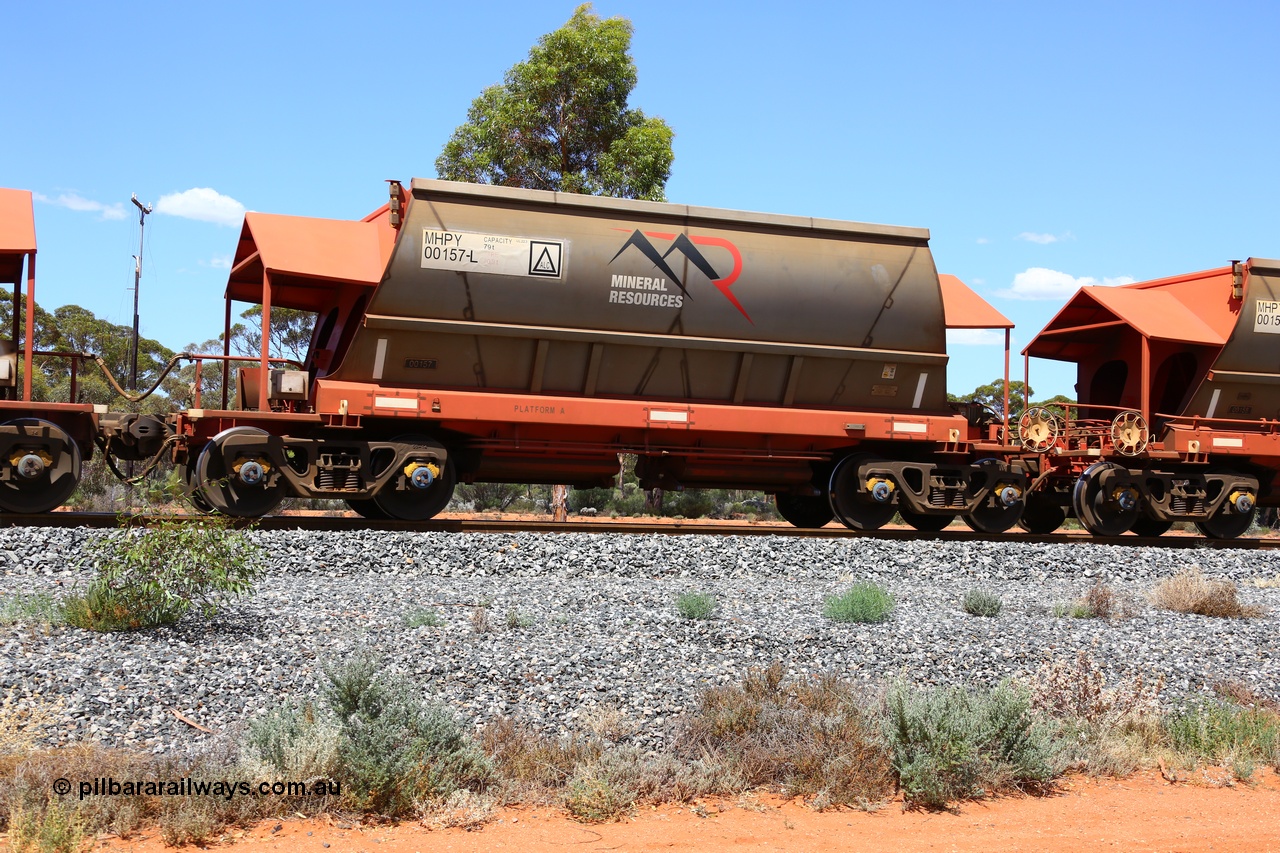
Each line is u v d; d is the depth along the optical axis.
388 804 5.46
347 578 10.86
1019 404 44.59
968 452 16.67
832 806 5.92
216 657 7.35
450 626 8.69
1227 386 17.95
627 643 8.34
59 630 7.86
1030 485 17.50
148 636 7.88
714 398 15.69
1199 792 6.48
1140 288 19.67
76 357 13.86
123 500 21.78
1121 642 9.49
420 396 14.03
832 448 16.73
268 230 13.88
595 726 6.44
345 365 14.01
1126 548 15.01
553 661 7.66
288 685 6.87
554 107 30.70
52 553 10.50
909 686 7.52
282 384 13.45
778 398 15.95
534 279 14.48
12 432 12.41
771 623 9.52
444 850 5.01
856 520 16.47
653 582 11.53
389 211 14.17
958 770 6.17
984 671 8.23
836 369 16.06
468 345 14.36
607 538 12.97
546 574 11.70
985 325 17.31
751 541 13.41
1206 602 11.52
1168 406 19.14
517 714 6.62
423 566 11.52
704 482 16.11
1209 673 8.63
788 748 6.38
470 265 14.16
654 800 5.78
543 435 15.06
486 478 15.24
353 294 14.61
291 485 13.47
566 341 14.70
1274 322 17.69
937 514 16.70
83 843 4.86
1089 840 5.54
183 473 13.71
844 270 15.91
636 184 29.78
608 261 14.81
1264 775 6.83
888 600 10.64
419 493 14.38
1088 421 18.28
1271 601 12.32
